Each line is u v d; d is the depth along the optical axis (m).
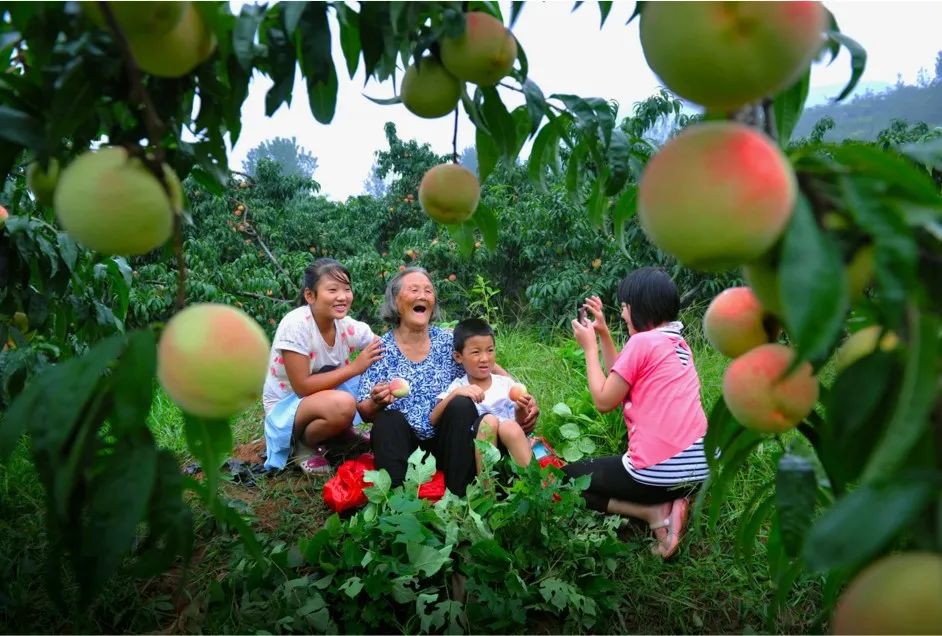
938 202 0.64
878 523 0.57
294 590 2.04
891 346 0.83
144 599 2.17
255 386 0.83
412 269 3.30
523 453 2.76
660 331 2.71
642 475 2.49
